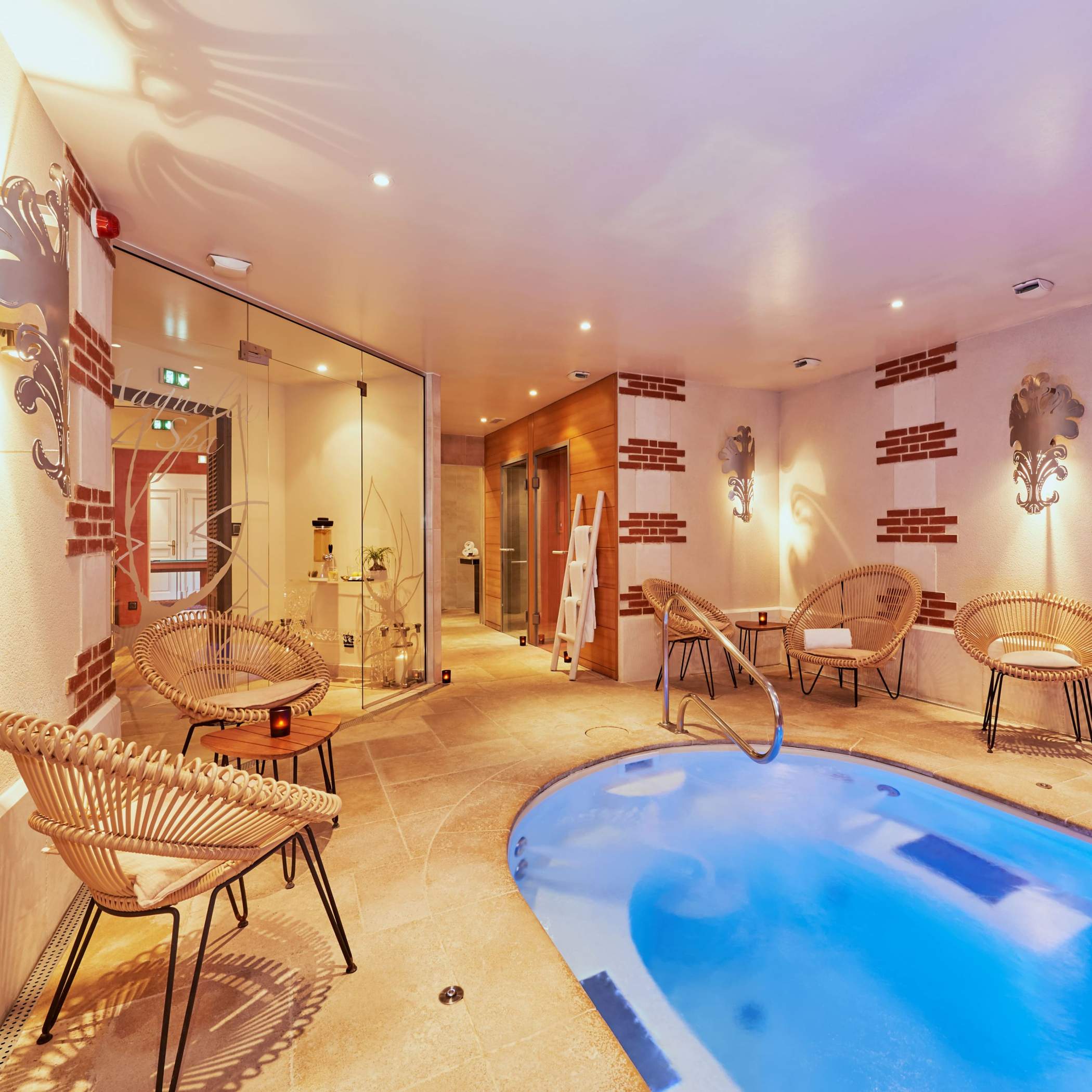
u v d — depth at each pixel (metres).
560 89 1.79
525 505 7.40
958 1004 1.86
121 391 3.24
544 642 6.53
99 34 1.58
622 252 2.82
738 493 5.41
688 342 4.16
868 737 3.47
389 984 1.60
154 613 3.42
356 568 5.05
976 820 2.78
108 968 1.67
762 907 2.33
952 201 2.41
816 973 1.99
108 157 2.11
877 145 2.06
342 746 3.39
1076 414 3.47
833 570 5.08
